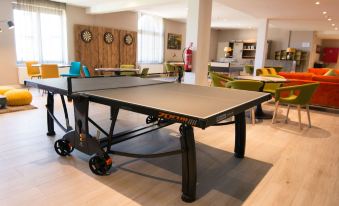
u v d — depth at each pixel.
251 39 13.92
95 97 2.27
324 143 3.41
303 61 12.75
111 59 9.05
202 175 2.43
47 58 7.66
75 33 8.00
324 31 12.57
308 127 4.18
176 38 12.00
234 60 13.77
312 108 5.80
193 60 5.49
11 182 2.18
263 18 8.87
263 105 5.94
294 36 12.83
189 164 1.95
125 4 7.11
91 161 2.36
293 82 5.83
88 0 7.15
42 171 2.39
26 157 2.67
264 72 7.42
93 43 8.43
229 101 2.16
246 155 2.93
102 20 8.84
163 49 11.46
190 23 5.42
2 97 4.54
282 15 8.06
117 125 3.93
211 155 2.90
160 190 2.14
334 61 15.38
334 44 15.38
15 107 4.71
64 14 7.81
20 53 7.11
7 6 6.60
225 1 6.16
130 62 9.78
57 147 2.76
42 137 3.26
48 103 3.13
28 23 7.10
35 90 6.84
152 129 3.06
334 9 6.68
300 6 6.50
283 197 2.09
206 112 1.74
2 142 3.06
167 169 2.51
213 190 2.17
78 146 2.54
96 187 2.15
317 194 2.15
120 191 2.10
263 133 3.79
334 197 2.11
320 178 2.42
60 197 1.99
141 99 2.16
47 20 7.47
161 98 2.23
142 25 10.27
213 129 3.84
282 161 2.79
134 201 1.97
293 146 3.27
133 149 3.02
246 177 2.41
